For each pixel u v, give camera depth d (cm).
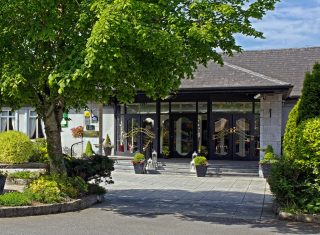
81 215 991
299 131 1012
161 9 977
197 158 2005
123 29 876
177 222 941
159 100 2425
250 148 2288
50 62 1047
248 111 2302
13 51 1038
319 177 978
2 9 977
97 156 1271
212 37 966
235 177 1980
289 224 936
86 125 2605
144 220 952
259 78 2047
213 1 1047
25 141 1825
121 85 1052
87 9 1003
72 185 1109
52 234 799
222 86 2027
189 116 2439
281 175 1021
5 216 942
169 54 943
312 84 1044
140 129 2467
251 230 873
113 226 880
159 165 2138
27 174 1505
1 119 2891
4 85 962
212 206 1170
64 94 1026
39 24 997
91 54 862
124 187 1584
